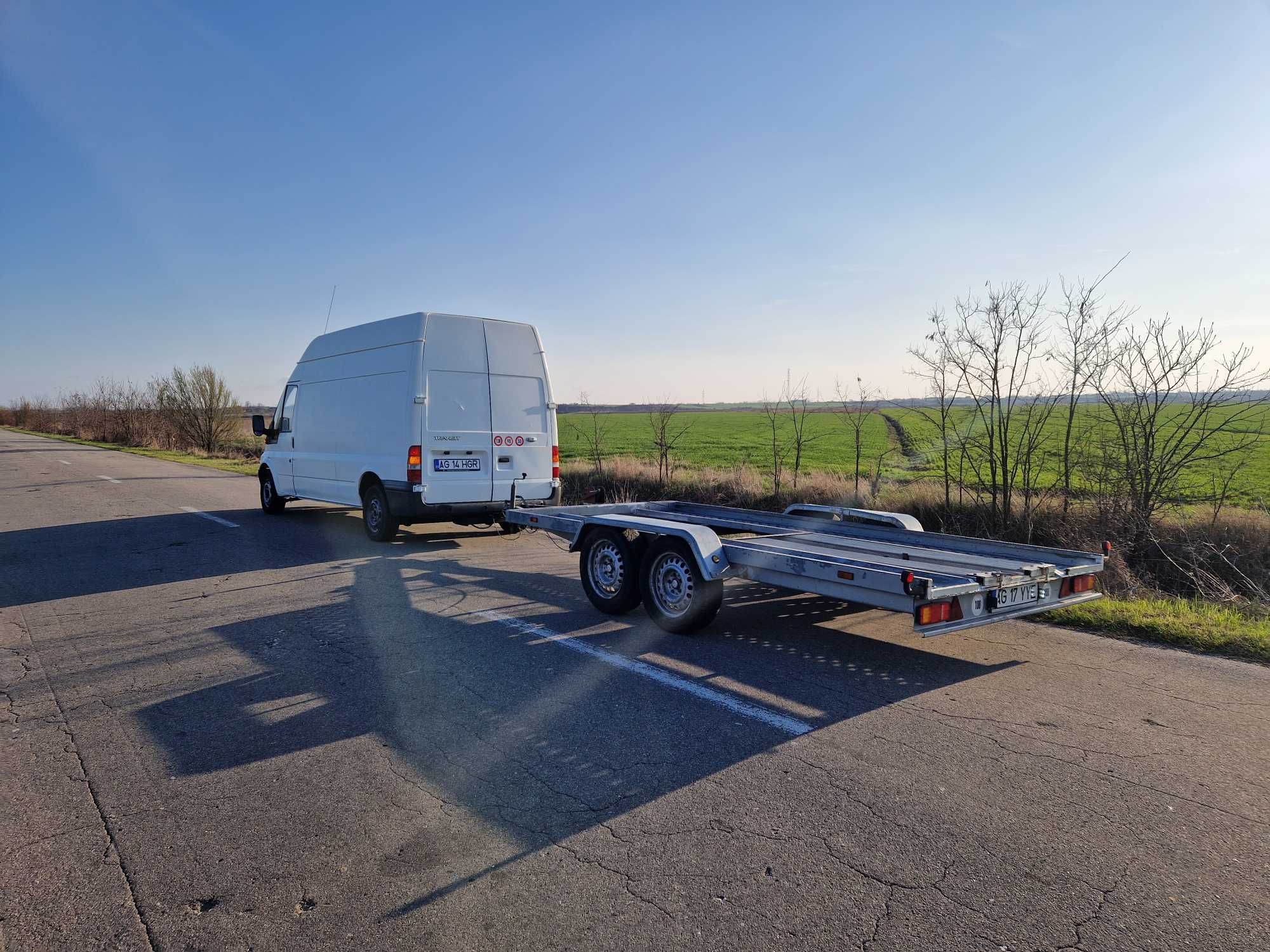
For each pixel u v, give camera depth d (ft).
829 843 10.25
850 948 8.22
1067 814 10.97
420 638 19.80
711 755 12.92
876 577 15.87
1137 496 30.53
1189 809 11.12
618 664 17.71
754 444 119.85
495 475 33.91
